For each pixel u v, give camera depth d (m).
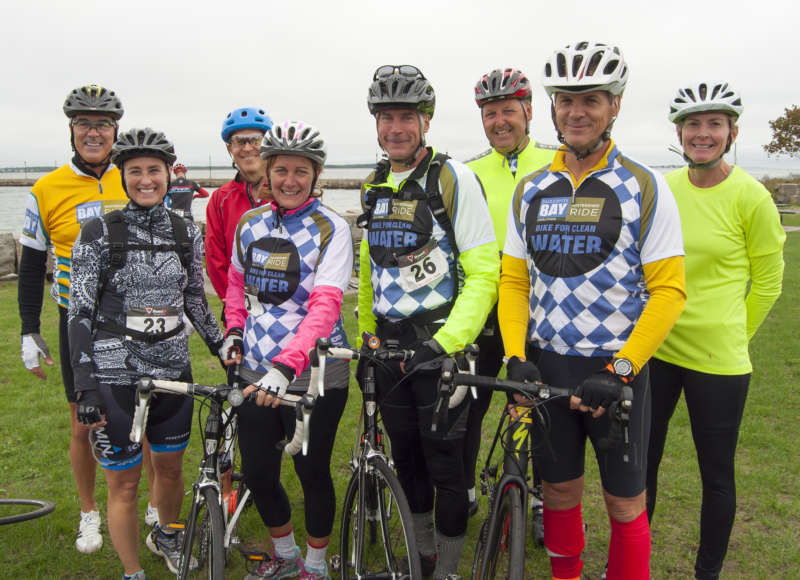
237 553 3.12
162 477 2.83
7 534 3.26
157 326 2.56
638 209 2.14
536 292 2.34
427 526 2.85
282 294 2.56
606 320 2.20
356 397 5.36
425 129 2.57
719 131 2.50
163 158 2.55
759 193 2.53
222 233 3.39
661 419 2.74
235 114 3.23
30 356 3.04
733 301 2.58
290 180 2.53
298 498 3.70
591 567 2.99
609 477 2.27
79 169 3.04
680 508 3.48
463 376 2.12
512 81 3.12
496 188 3.32
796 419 4.73
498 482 2.32
